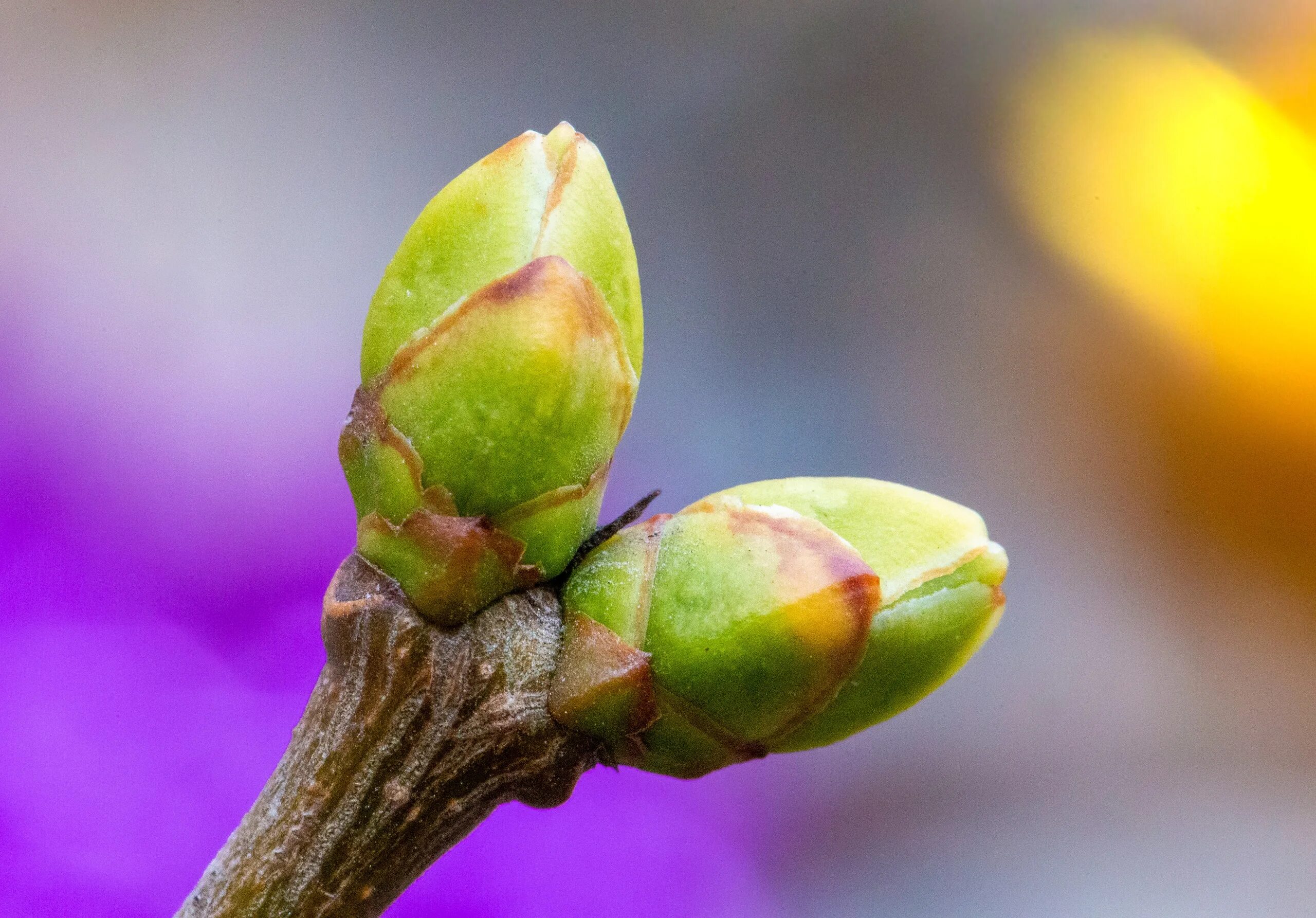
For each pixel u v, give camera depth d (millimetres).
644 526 117
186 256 196
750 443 222
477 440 115
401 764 116
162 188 202
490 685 116
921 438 234
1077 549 240
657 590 116
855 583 115
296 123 217
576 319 114
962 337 240
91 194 196
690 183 236
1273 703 229
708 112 239
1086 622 235
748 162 238
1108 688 232
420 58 228
